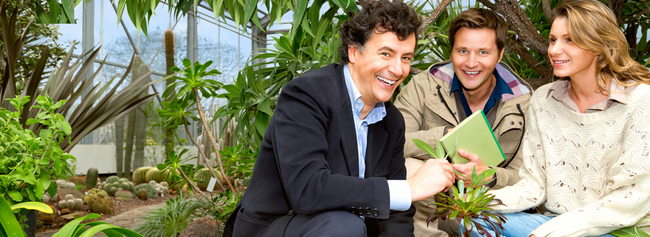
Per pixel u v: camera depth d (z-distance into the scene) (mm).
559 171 1179
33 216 1732
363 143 1102
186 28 9656
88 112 2238
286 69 2258
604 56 1054
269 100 2082
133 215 3668
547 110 1247
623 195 1011
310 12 1707
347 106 991
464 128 1146
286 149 892
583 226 996
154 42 8758
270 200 981
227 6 1640
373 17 945
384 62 949
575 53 1069
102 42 7539
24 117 1873
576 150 1153
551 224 1018
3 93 1963
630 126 1034
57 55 3678
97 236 2439
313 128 908
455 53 1420
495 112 1546
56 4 1850
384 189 865
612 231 1022
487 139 1173
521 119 1437
